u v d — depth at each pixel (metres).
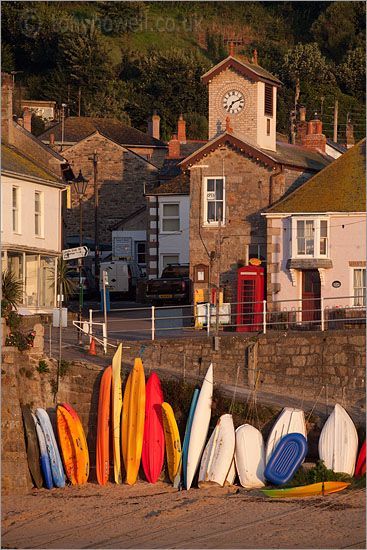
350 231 105.94
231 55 116.62
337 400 84.88
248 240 113.06
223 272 113.75
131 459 82.38
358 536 67.69
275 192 112.56
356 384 85.06
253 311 106.88
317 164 122.38
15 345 83.12
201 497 77.31
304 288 107.69
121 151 175.62
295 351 86.94
